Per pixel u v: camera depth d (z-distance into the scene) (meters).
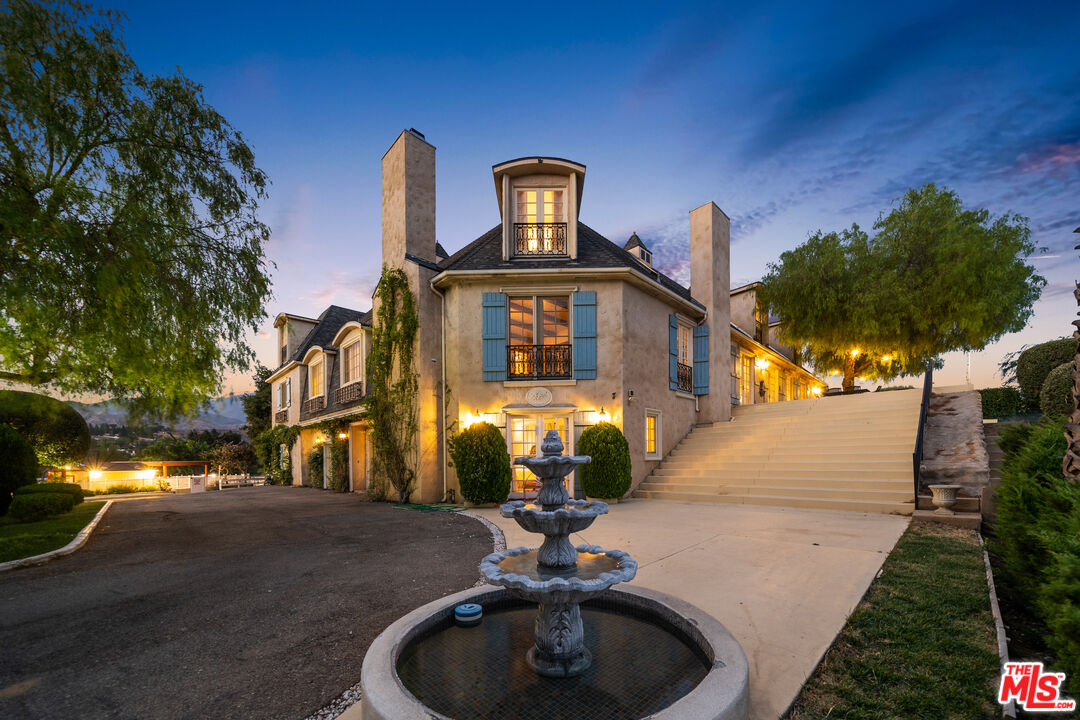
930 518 7.32
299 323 23.73
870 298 17.28
